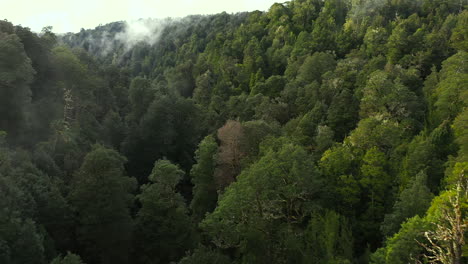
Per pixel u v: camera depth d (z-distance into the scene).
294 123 72.38
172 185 52.19
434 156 45.97
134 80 95.56
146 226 52.50
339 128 69.06
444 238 16.75
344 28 134.00
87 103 88.31
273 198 43.22
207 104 118.19
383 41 100.62
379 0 137.88
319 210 44.66
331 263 35.69
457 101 53.84
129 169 81.12
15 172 46.19
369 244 43.22
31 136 66.62
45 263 40.47
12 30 77.69
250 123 61.38
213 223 42.28
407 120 58.53
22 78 66.31
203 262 40.00
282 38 141.38
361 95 72.25
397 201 41.31
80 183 49.62
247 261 41.28
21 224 40.72
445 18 115.56
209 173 60.50
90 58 115.50
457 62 62.56
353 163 51.28
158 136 83.25
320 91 82.69
